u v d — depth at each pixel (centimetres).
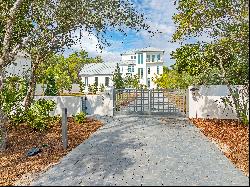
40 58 1580
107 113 1909
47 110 1447
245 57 1229
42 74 1897
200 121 1614
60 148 1066
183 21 1397
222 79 1589
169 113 1828
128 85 5312
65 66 6406
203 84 1803
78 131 1367
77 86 5466
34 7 1388
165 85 3909
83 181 722
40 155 983
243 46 1184
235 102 1505
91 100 1945
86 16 1270
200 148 1041
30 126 1397
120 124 1543
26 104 1588
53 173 790
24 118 1444
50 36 1392
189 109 1752
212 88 1719
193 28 1402
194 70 1568
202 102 1733
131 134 1287
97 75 6469
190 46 1543
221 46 1391
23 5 1332
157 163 870
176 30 1462
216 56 1520
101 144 1113
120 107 1964
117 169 816
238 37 1198
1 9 1148
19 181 738
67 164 870
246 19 1103
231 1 1230
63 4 1262
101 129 1416
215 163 866
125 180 727
